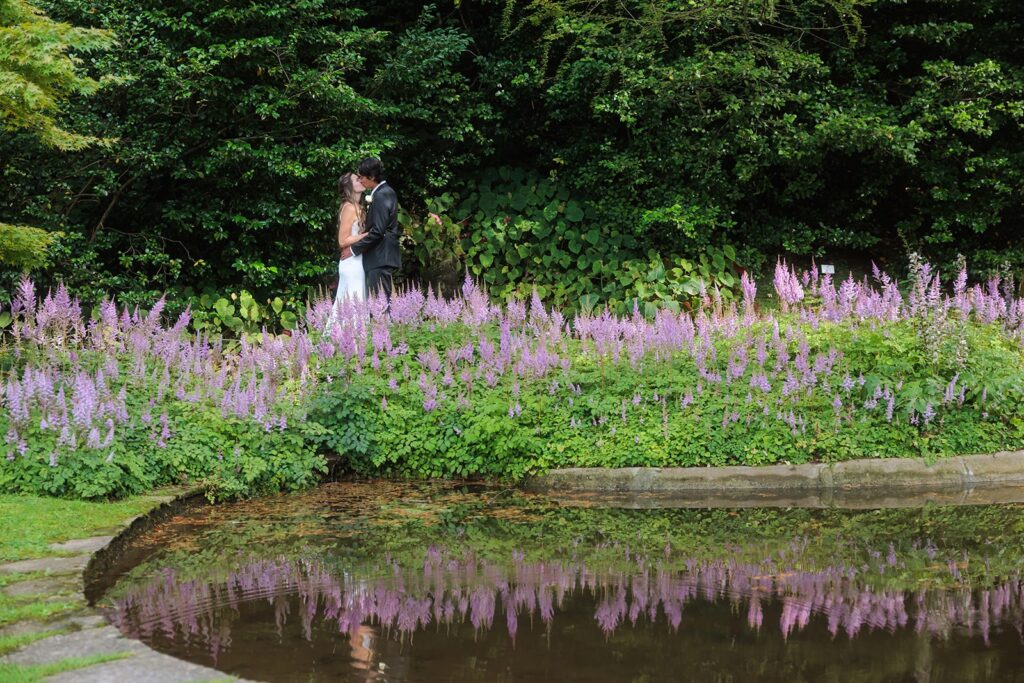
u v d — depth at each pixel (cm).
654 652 409
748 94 1423
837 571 536
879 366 824
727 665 394
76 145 968
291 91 1266
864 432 791
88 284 1188
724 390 816
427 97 1464
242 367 820
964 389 805
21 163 1146
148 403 730
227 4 1252
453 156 1552
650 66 1405
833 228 1580
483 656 404
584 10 1491
